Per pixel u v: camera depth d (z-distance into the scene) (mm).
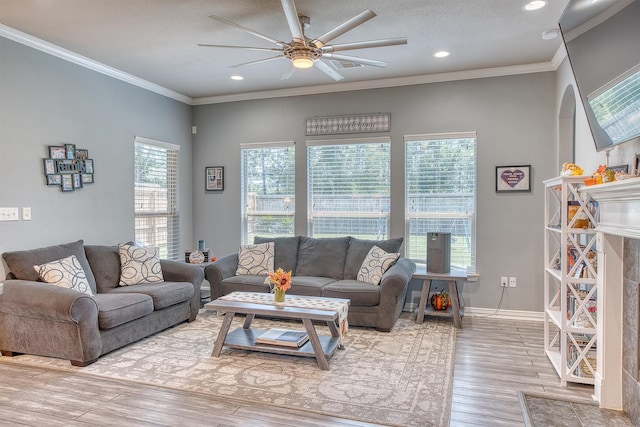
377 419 2488
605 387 2676
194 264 4996
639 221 2141
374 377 3096
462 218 4996
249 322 4016
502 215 4832
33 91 3936
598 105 2641
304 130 5586
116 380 3041
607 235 2686
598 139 2797
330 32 2914
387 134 5227
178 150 5887
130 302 3689
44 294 3320
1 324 3520
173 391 2863
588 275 3016
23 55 3842
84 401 2715
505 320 4695
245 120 5883
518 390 2896
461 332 4230
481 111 4875
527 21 3551
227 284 4762
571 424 2467
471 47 4133
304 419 2486
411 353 3600
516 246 4785
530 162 4719
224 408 2621
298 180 5633
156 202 5543
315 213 5582
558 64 4441
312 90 5504
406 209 5195
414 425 2424
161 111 5562
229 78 5137
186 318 4508
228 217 6000
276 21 3564
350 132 5375
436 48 4156
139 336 3846
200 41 3986
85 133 4473
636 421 2449
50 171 4086
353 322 4309
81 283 3793
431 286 5062
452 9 3328
